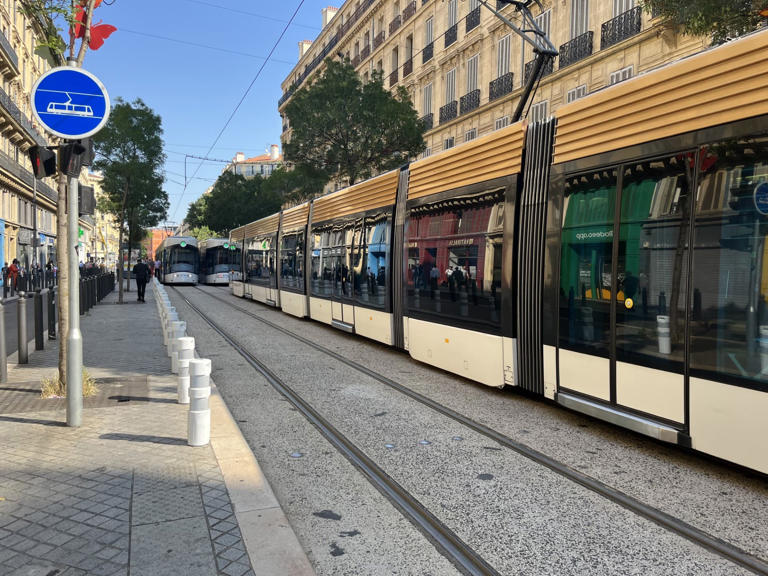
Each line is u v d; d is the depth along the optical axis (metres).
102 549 3.12
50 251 47.06
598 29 20.94
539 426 6.05
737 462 4.20
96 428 5.30
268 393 7.55
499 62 26.58
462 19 29.31
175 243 39.78
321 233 15.02
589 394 5.70
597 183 5.71
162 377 7.73
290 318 17.52
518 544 3.52
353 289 12.41
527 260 6.71
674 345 4.74
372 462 4.95
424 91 33.59
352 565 3.27
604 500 4.19
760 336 4.07
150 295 28.48
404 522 3.83
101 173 25.09
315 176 24.64
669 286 4.82
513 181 7.02
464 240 8.05
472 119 28.36
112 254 97.25
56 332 12.05
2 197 31.78
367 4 41.06
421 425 6.09
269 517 3.54
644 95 5.21
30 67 38.28
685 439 4.58
